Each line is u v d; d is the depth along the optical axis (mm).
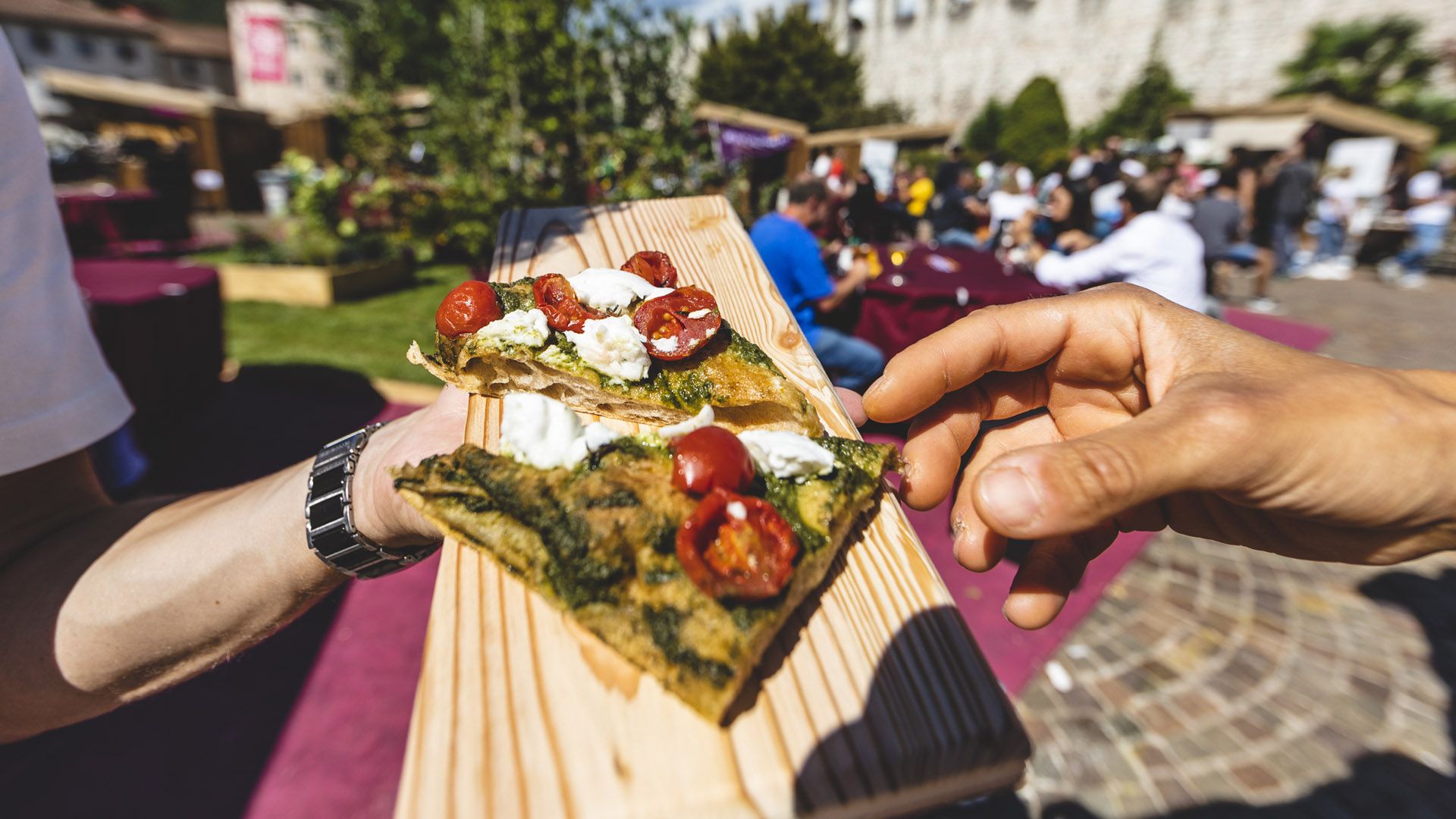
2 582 1438
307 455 5262
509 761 868
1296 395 1069
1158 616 3629
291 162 10188
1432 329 9352
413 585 3801
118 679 1417
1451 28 25828
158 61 51125
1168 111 21547
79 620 1369
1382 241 13875
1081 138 32594
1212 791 2682
